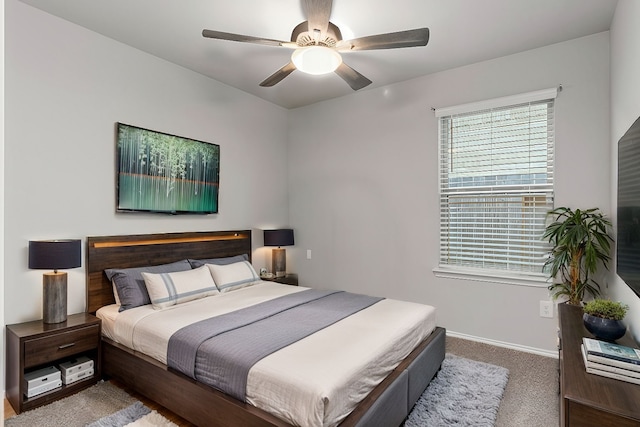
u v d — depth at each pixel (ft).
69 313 9.21
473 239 11.80
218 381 6.38
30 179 8.51
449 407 7.54
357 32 9.55
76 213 9.32
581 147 9.93
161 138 11.18
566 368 5.34
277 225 15.74
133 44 10.34
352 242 14.33
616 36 8.46
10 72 8.20
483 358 10.16
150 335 7.80
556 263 9.55
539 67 10.48
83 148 9.46
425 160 12.55
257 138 14.75
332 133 14.89
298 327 7.64
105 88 9.89
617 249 7.47
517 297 10.87
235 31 9.61
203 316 8.44
